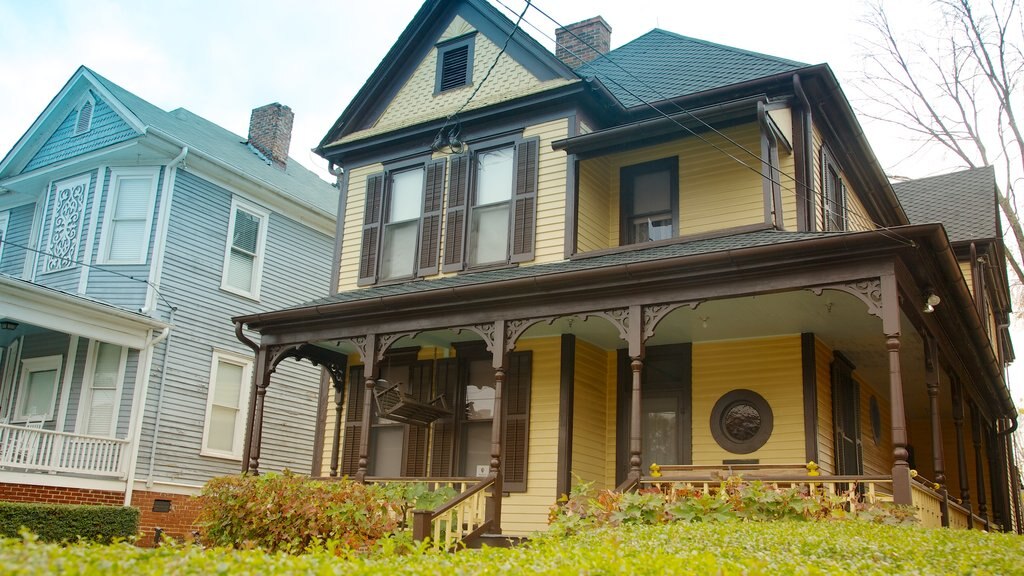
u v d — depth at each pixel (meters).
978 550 6.61
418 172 15.13
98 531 13.83
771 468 10.63
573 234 12.77
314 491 10.48
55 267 18.61
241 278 19.58
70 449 15.48
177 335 17.84
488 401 13.44
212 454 18.23
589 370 13.10
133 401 16.55
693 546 6.86
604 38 17.48
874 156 14.44
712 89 13.01
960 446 13.28
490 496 11.12
